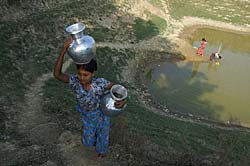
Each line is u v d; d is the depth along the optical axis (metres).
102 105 6.13
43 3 23.70
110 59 21.39
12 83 14.55
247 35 29.38
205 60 24.30
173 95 19.75
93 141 6.89
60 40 21.09
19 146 8.57
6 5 20.98
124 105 6.15
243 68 24.22
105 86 6.13
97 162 7.37
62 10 24.19
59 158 7.52
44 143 8.67
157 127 13.20
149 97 19.00
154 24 27.67
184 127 14.33
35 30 20.64
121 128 9.48
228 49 26.91
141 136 10.66
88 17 25.03
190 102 19.31
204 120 17.61
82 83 5.98
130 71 21.09
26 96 13.51
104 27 24.86
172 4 31.72
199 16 30.89
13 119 10.87
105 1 27.61
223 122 17.75
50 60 18.36
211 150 11.58
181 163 8.59
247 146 12.70
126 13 27.50
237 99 20.22
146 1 30.31
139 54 23.23
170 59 23.61
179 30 28.16
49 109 11.94
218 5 33.03
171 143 11.39
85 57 5.66
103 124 6.54
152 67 22.33
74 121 10.45
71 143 8.14
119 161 7.57
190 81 21.53
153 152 8.98
